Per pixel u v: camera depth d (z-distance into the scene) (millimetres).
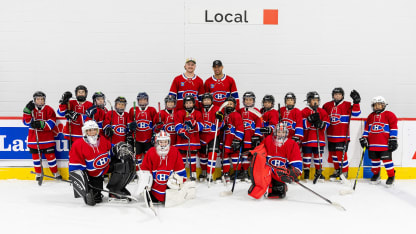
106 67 7164
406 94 7449
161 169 3559
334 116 4711
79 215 3293
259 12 7141
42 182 4605
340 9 7211
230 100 4570
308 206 3609
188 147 4504
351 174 4922
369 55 7328
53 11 7000
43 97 4516
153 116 4723
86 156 3518
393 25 7273
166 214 3328
